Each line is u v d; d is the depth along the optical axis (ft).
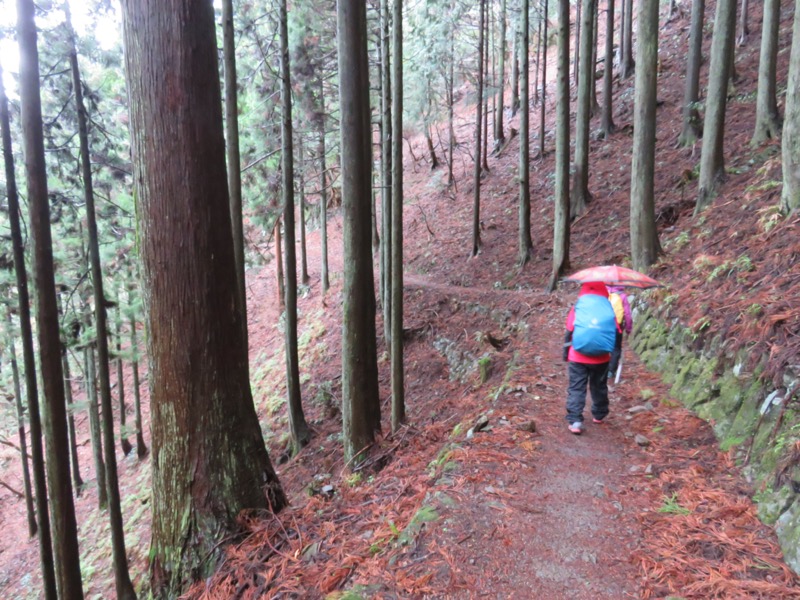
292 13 42.16
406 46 82.38
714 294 19.67
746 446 12.85
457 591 9.12
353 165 20.38
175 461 14.08
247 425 14.85
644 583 9.19
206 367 13.96
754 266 19.11
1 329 37.78
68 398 56.24
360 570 10.27
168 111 13.04
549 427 16.46
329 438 37.47
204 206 13.56
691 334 18.67
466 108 112.68
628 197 47.16
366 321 21.84
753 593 8.48
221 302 14.11
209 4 13.48
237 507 14.21
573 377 16.03
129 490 52.01
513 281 47.50
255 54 44.50
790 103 19.84
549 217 54.75
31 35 15.39
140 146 13.39
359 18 19.49
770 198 26.48
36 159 15.66
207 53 13.39
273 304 75.51
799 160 19.89
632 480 12.96
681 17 77.15
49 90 27.96
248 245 56.13
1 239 28.37
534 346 28.04
